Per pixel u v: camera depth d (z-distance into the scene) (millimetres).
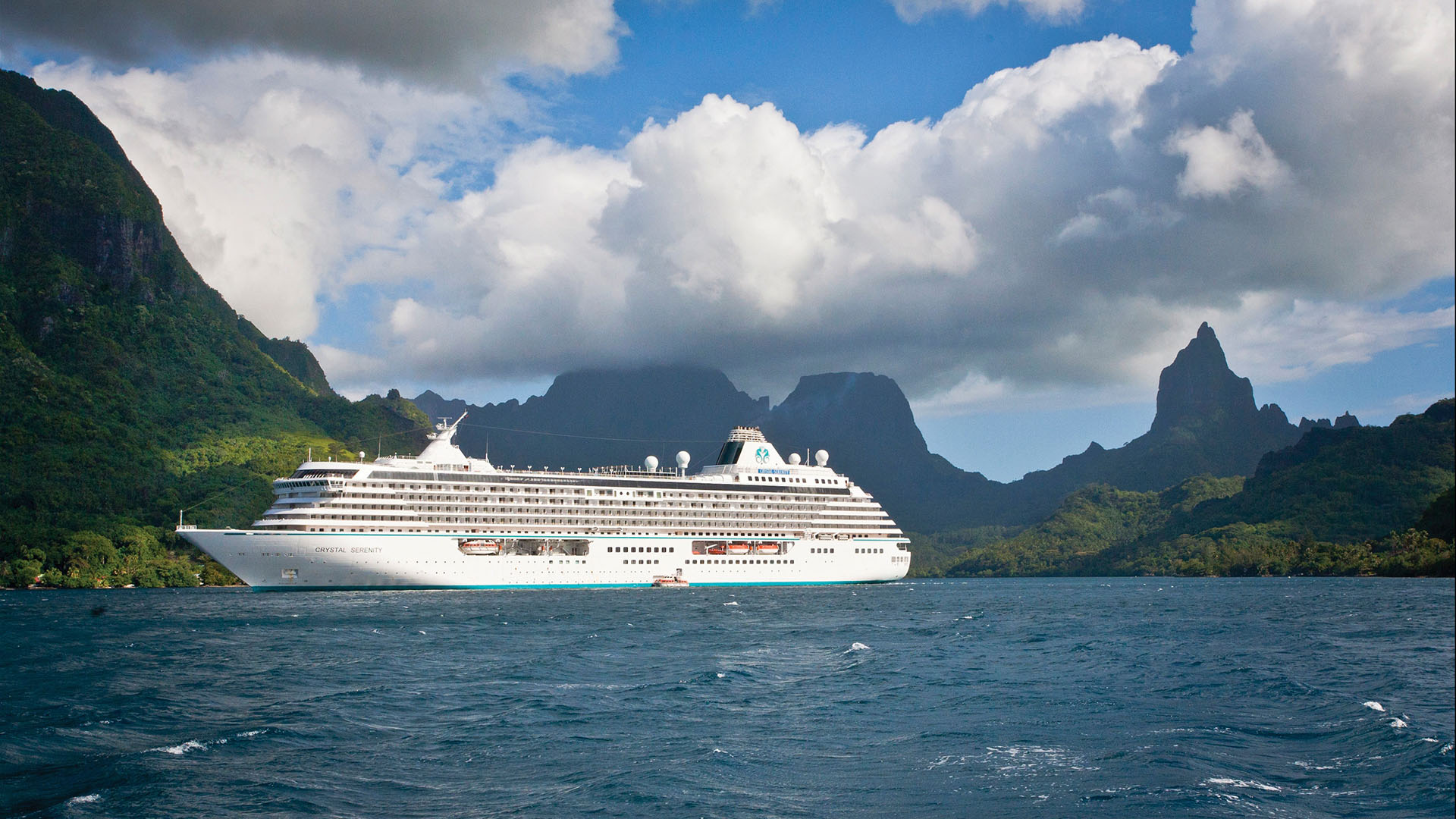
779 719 60312
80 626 115562
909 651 92875
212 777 46375
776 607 154250
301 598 163250
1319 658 86875
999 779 46625
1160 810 41969
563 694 68312
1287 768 48156
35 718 58938
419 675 76562
